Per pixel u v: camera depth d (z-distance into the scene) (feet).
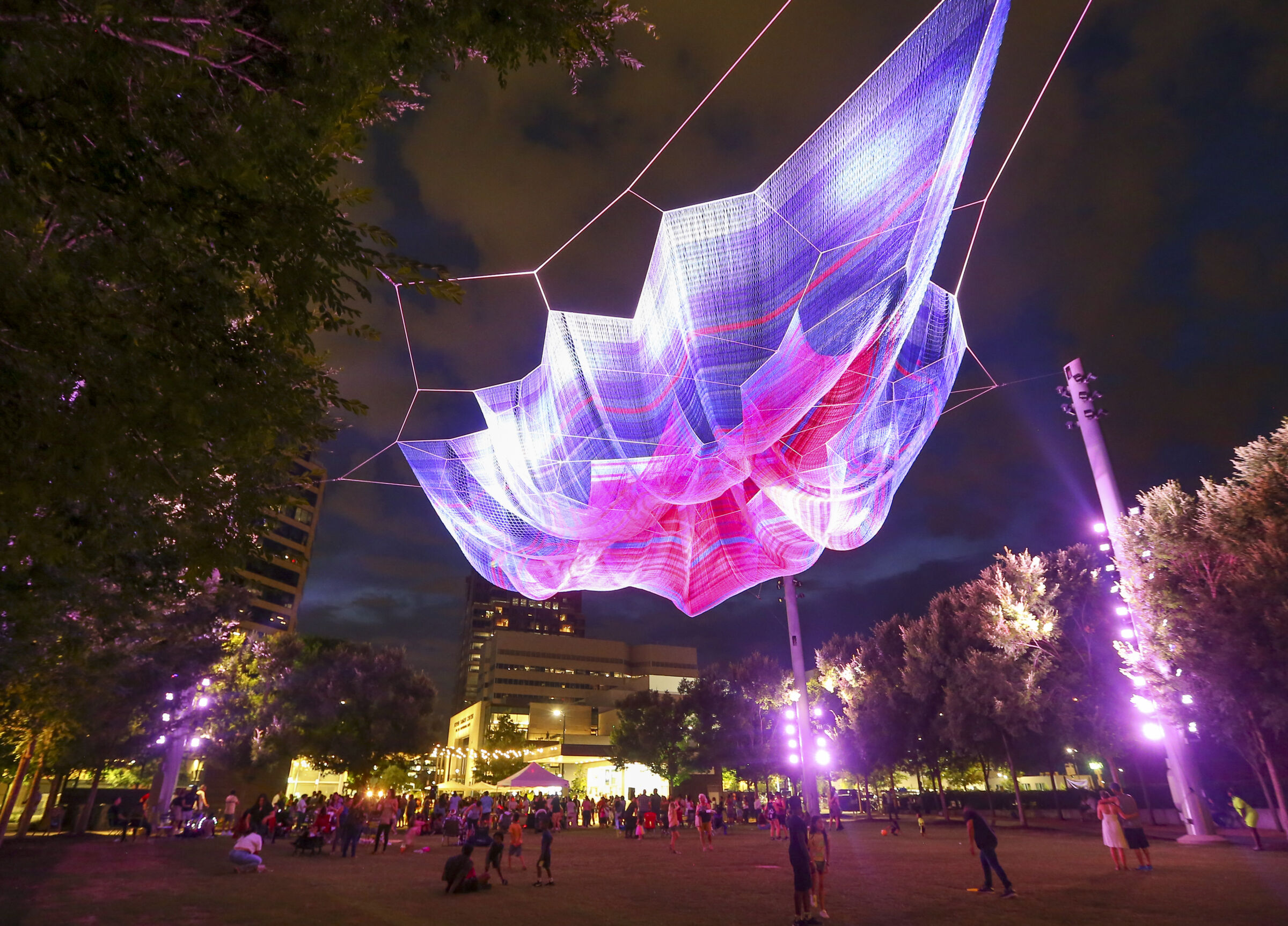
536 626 570.46
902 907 36.37
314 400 15.06
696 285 25.17
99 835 98.58
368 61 12.19
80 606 26.53
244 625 132.46
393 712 144.05
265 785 151.02
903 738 125.29
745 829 131.54
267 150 11.13
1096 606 94.22
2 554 15.23
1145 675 63.31
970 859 59.36
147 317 11.80
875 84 20.94
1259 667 55.47
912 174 21.53
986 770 117.29
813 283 25.00
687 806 144.36
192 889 44.80
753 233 24.22
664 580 55.77
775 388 29.63
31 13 8.70
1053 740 98.58
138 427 11.98
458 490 44.75
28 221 9.89
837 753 144.36
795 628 88.43
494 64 14.20
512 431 37.42
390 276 13.25
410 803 108.27
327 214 12.25
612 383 30.86
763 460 39.32
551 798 162.71
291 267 12.43
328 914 36.47
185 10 10.30
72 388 11.07
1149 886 39.75
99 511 16.24
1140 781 106.01
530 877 55.42
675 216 24.47
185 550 18.08
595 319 30.32
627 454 34.58
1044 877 45.50
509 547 48.26
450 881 45.14
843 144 22.03
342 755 138.10
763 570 56.34
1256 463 60.23
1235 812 81.35
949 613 115.14
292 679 137.80
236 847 55.67
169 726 94.22
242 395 12.67
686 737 169.27
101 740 85.66
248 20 12.04
